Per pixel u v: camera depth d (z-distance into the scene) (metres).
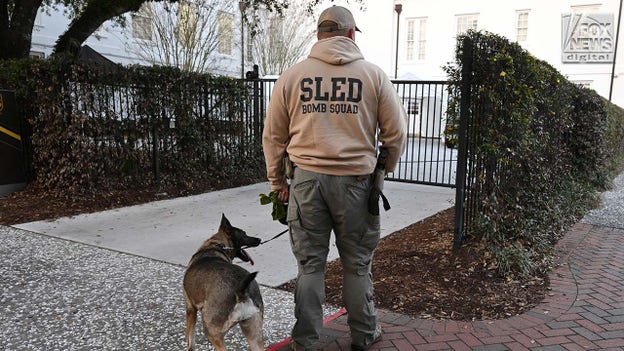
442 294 3.80
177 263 4.61
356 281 2.75
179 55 18.58
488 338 3.11
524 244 5.02
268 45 24.44
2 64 7.38
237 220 6.35
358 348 2.90
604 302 3.74
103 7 9.46
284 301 3.75
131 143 7.27
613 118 12.50
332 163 2.49
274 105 2.62
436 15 26.83
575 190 8.02
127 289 3.93
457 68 4.56
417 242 5.11
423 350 2.95
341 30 2.56
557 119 6.92
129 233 5.65
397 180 9.05
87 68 6.52
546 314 3.49
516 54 4.92
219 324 2.59
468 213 4.69
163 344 3.05
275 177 2.79
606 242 5.64
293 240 2.70
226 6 20.06
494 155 4.68
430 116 17.75
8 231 5.63
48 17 17.02
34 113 7.09
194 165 8.28
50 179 7.02
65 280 4.11
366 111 2.52
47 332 3.18
